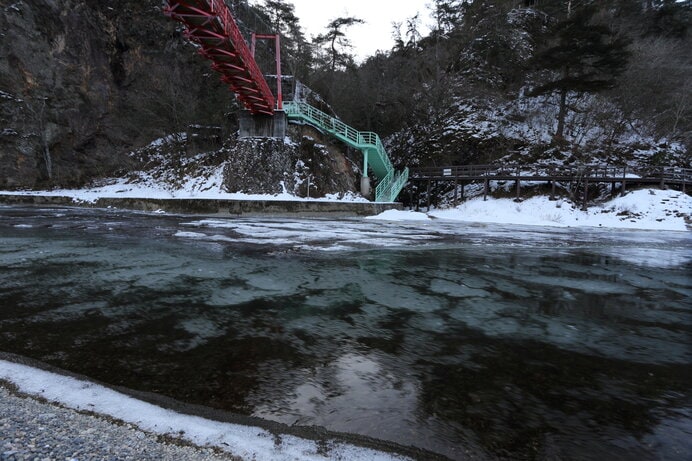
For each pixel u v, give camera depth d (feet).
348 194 107.14
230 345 15.38
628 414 11.07
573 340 17.19
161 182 111.65
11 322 17.11
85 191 107.24
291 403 10.94
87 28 117.50
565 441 9.55
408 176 117.60
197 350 14.73
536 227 77.05
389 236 54.13
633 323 19.76
